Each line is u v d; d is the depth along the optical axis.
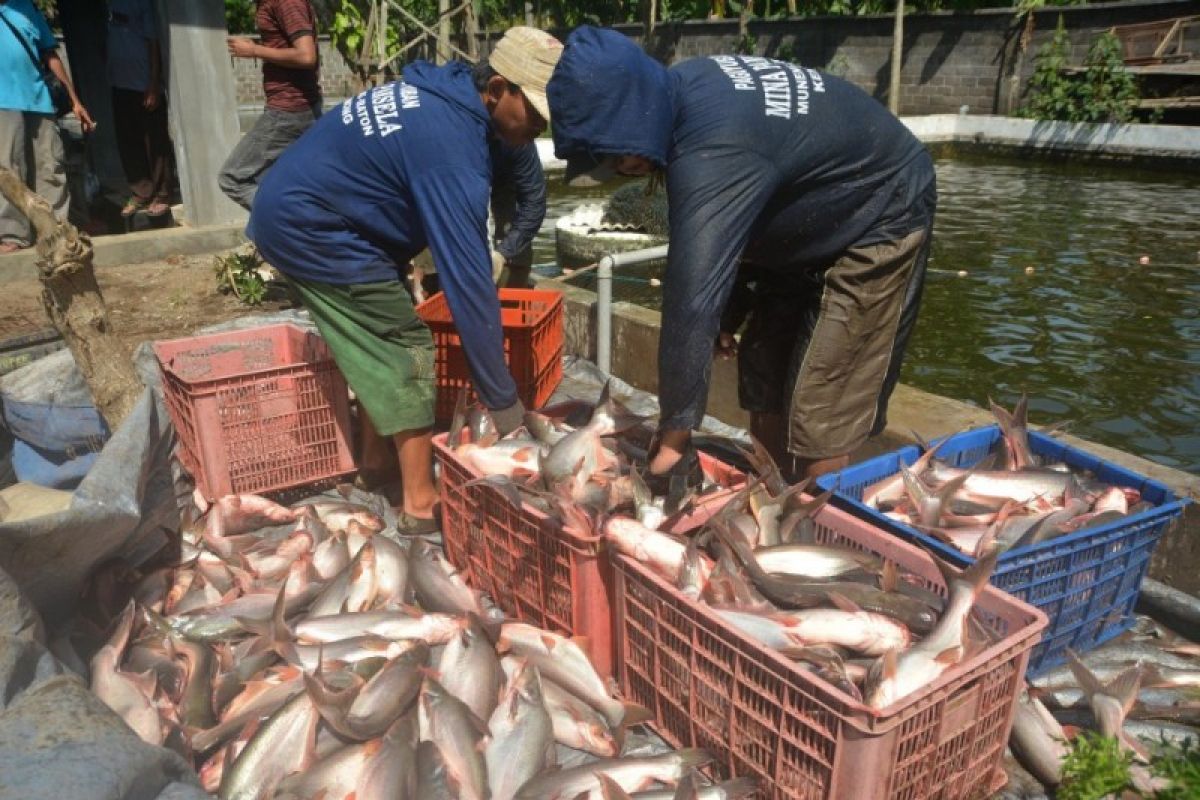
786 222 3.23
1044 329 8.42
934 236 11.86
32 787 1.78
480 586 3.62
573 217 11.18
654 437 3.14
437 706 2.65
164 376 4.40
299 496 4.46
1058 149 18.70
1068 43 19.89
